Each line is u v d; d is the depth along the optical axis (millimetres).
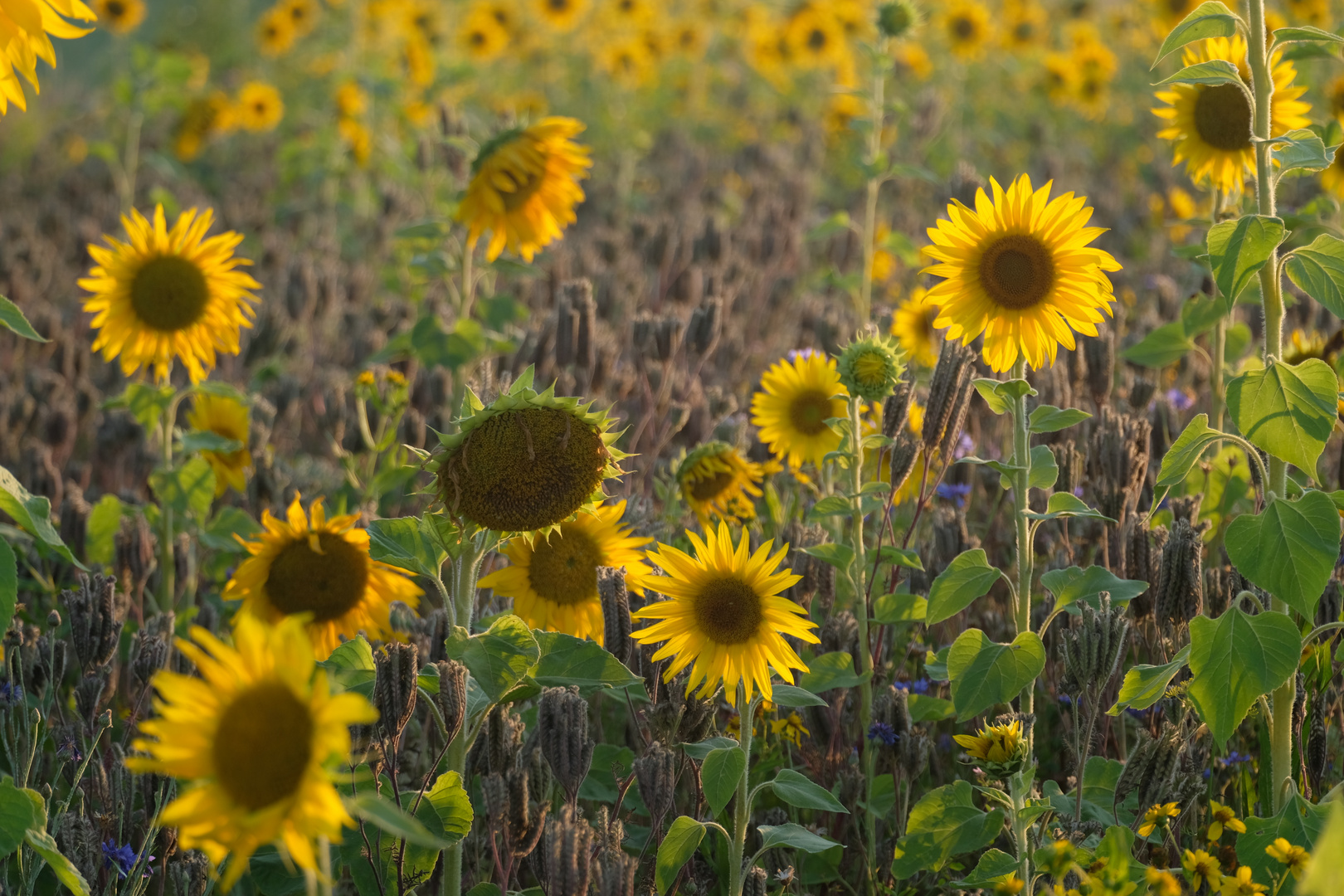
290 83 14469
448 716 2252
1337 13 10023
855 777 2807
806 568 3266
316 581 2996
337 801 1451
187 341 4055
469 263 4934
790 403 3959
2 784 2133
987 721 2846
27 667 2816
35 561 4000
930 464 3254
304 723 1479
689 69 14555
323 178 9422
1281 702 2383
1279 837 2223
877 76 6414
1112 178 10281
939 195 8938
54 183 11266
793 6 13562
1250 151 3828
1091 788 2762
